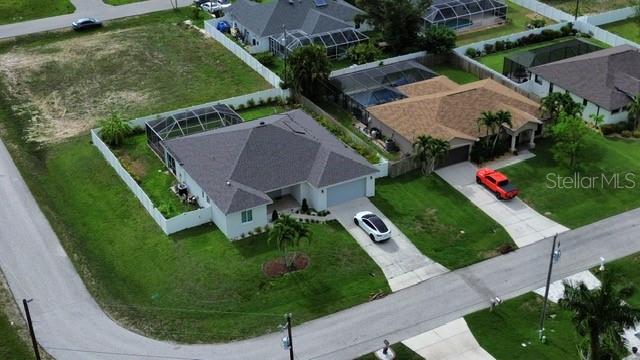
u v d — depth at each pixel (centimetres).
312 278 5706
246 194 6156
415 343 5122
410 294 5581
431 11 10012
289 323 4591
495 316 5362
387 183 6931
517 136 7438
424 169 7044
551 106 7375
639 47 9356
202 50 9756
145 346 5091
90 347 5075
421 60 9288
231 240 6116
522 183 6925
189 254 5947
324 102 8462
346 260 5906
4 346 5062
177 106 8394
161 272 5778
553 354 5022
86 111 8344
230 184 6244
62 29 10431
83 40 10106
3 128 7988
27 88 8862
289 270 5769
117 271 5828
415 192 6806
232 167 6412
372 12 9488
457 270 5838
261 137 6656
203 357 4997
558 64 8444
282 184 6412
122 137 7588
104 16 10881
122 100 8562
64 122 8131
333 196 6562
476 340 5150
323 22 9606
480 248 6088
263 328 5244
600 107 7769
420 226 6338
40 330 5209
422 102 7538
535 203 6656
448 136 7094
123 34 10281
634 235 6228
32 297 5512
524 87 8644
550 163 7212
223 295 5531
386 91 8112
